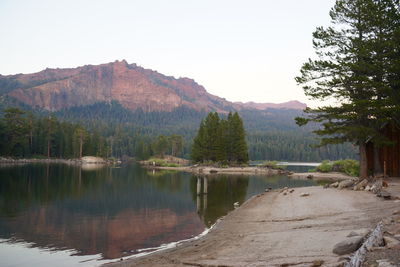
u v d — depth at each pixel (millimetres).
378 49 23672
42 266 10648
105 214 20547
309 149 186625
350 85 23859
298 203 18500
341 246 7406
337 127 24469
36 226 16891
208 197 28547
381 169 27109
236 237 11859
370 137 24391
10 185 35188
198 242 12148
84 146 128000
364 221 11086
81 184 39031
